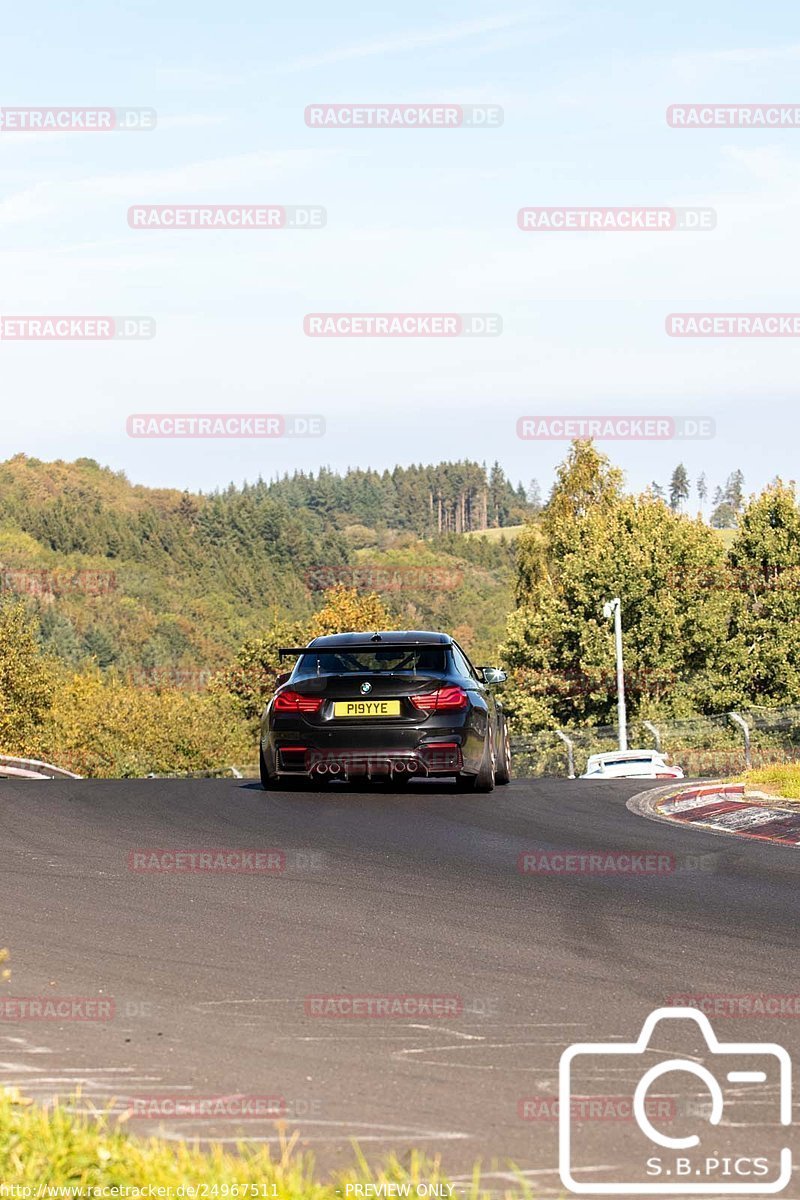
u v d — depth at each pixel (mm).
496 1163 6516
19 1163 6121
